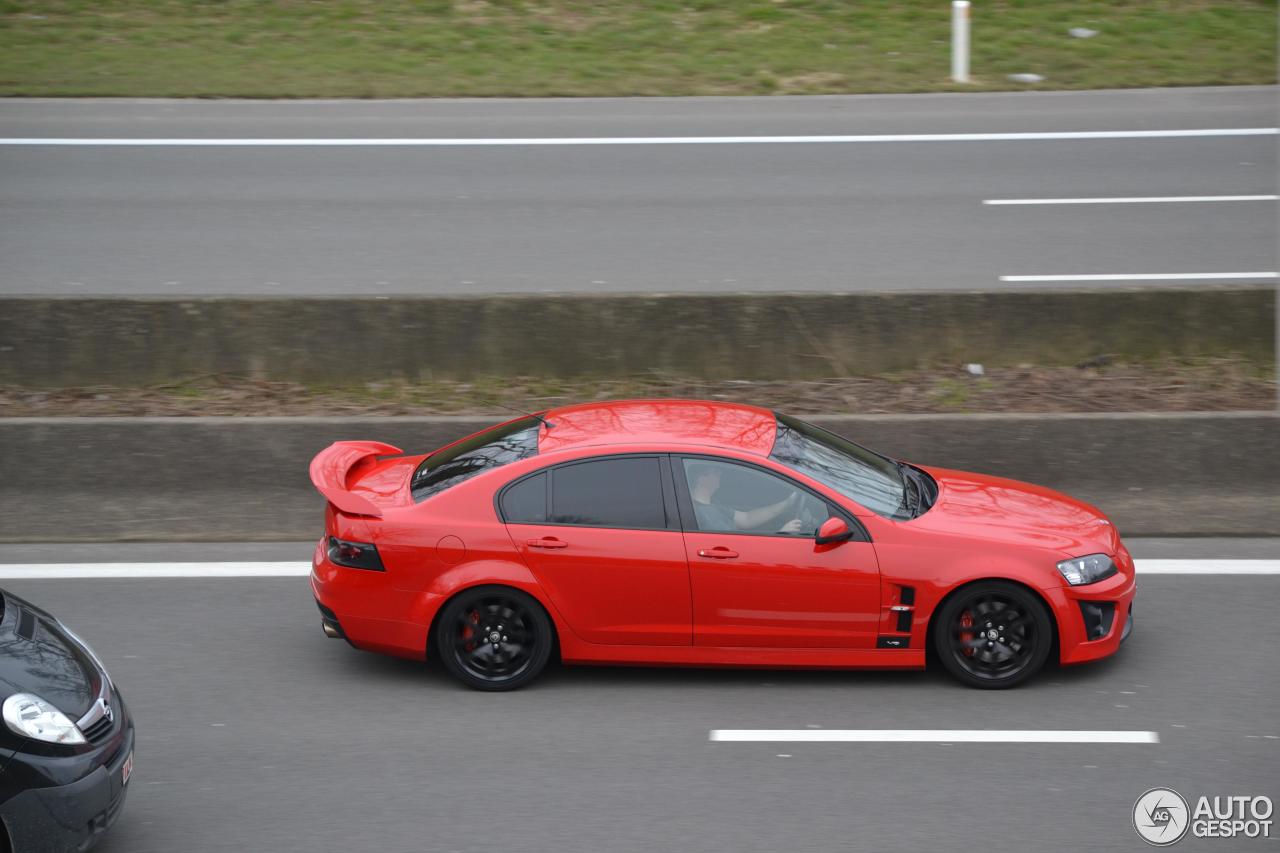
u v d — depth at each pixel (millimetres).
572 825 10391
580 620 12797
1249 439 17484
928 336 21062
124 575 16000
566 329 20797
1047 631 12734
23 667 9539
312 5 43562
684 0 43875
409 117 35438
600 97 37312
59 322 20453
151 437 17438
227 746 11805
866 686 12984
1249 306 21156
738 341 20922
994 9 42938
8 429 17312
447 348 20828
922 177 30312
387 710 12516
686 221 27250
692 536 12758
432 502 12977
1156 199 28391
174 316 20578
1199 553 16578
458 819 10500
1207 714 12305
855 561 12680
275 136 33688
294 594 15430
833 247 25484
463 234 26406
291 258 24828
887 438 17859
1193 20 41688
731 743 11781
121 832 10398
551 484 12945
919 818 10469
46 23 41875
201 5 43531
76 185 29750
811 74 38562
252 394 20422
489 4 43750
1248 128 33469
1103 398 20172
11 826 8914
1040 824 10367
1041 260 24594
